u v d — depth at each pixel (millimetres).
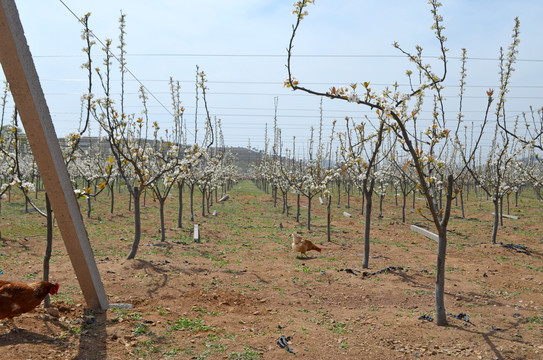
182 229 19812
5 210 23328
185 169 13266
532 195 40406
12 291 5582
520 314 8398
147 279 9922
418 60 8219
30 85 5250
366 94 6355
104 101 11703
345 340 6797
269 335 6852
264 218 25891
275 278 11125
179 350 6012
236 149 140250
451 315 8164
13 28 4895
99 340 6102
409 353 6340
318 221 24969
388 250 15867
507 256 14906
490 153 20641
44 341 5805
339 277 11211
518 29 11914
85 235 6934
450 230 21188
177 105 17625
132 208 27969
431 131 9234
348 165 14695
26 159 31906
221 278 10727
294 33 6047
